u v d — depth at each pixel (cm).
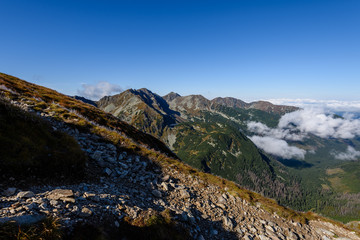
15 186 738
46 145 1038
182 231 954
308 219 1616
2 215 534
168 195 1390
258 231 1289
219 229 1198
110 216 764
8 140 852
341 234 1441
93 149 1614
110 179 1261
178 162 2219
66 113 2330
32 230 522
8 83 3512
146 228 809
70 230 597
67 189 849
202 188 1752
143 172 1611
